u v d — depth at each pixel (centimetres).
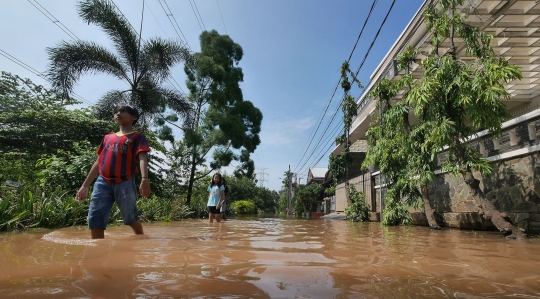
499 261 232
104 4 1125
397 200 795
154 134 1388
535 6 652
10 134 1083
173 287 140
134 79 1254
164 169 1375
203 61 1570
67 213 525
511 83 966
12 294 126
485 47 534
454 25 557
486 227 599
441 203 808
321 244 322
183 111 1334
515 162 571
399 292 141
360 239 394
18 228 438
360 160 2119
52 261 192
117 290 133
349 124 1376
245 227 652
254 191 5162
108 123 1193
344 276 170
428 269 193
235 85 1753
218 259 209
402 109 675
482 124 498
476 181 513
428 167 642
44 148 1091
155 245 273
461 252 279
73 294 126
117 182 357
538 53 812
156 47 1215
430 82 523
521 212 553
